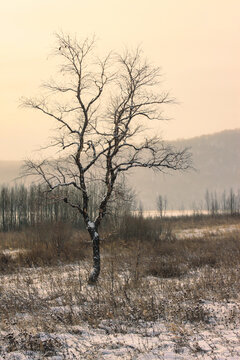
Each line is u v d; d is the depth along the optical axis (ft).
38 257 76.79
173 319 33.65
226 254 73.10
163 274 59.41
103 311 36.81
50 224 93.56
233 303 39.06
